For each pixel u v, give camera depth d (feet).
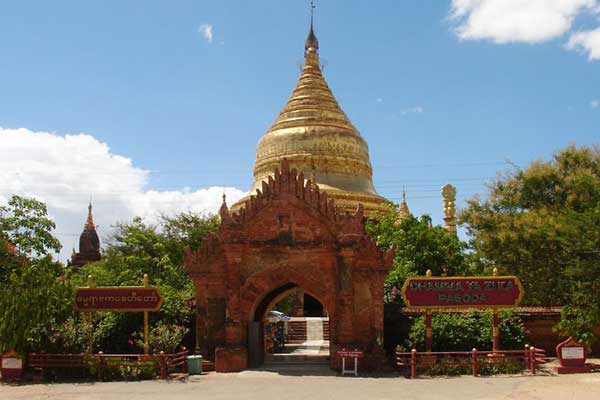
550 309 117.50
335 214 106.93
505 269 136.98
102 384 89.51
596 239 108.27
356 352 98.63
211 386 86.33
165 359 97.55
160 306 103.30
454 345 108.68
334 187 188.96
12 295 96.43
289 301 196.44
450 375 96.22
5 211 135.54
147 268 167.43
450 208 222.89
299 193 107.86
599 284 103.81
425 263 142.31
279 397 75.87
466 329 109.40
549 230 124.06
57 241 138.00
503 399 72.18
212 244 110.63
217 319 108.58
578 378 89.81
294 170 108.68
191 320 118.42
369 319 106.22
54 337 99.19
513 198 149.79
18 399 76.28
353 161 196.03
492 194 153.38
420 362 100.17
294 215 107.45
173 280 163.63
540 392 76.54
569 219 114.73
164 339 103.65
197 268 110.11
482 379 90.84
